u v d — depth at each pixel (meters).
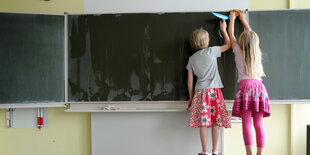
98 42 2.88
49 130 3.10
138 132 2.96
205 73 2.67
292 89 2.81
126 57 2.87
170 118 2.95
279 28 2.82
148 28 2.86
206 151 2.71
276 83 2.82
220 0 2.94
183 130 2.95
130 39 2.86
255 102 2.43
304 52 2.81
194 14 2.84
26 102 2.83
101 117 2.97
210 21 2.83
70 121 3.09
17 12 2.83
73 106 2.90
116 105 2.89
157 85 2.86
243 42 2.54
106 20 2.87
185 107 2.86
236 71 2.83
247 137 2.46
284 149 3.08
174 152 2.96
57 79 2.87
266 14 2.82
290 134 3.06
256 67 2.48
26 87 2.83
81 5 3.04
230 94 2.83
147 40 2.86
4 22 2.82
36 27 2.84
